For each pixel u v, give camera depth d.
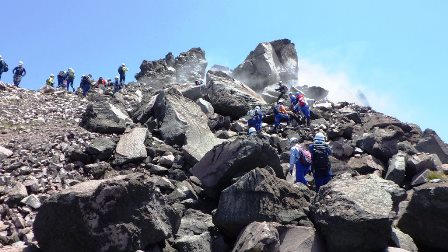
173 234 10.73
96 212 9.36
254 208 10.63
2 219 11.34
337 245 9.62
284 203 10.92
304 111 24.23
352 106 29.72
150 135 17.92
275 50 53.84
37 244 10.00
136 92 31.11
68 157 15.55
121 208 9.56
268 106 26.25
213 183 12.84
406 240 10.76
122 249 9.38
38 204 11.94
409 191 15.05
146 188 10.03
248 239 9.48
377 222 9.38
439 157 19.31
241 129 22.27
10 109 23.06
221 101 25.41
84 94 32.16
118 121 19.89
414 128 22.94
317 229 10.23
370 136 18.89
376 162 17.72
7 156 15.18
